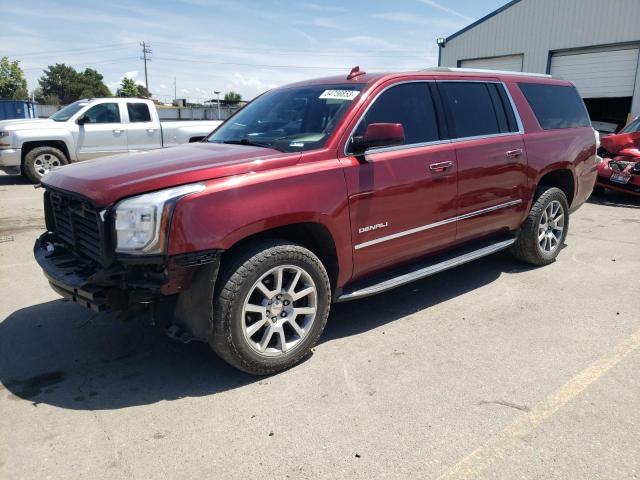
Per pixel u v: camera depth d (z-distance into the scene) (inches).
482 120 185.5
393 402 121.0
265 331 130.8
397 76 163.3
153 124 523.5
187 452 104.6
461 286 200.2
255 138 158.7
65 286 126.4
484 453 102.6
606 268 220.2
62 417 117.0
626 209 364.8
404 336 156.9
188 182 119.6
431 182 162.2
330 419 114.9
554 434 108.0
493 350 146.5
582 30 687.1
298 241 145.6
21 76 2292.1
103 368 139.5
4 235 283.4
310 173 134.0
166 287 116.0
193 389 128.6
